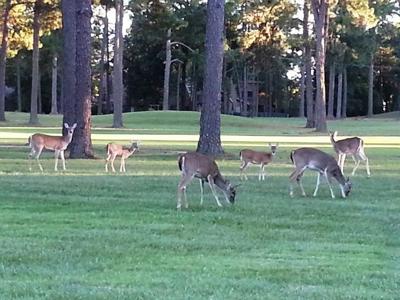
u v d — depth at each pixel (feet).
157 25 185.78
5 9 177.47
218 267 30.37
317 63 159.94
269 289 26.68
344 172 69.62
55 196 50.03
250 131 162.30
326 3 158.92
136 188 54.65
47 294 25.27
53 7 170.09
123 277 28.27
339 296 25.76
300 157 52.85
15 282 27.14
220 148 84.17
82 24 82.43
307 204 48.62
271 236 37.78
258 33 180.14
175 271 29.50
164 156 85.46
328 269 30.30
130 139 120.47
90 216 42.60
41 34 186.70
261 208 46.52
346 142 67.82
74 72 90.48
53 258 31.53
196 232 38.34
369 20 168.04
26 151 90.74
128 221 41.19
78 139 83.10
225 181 47.57
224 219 42.37
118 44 169.89
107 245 34.47
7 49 193.57
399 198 52.26
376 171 71.10
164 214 43.70
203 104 83.87
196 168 46.24
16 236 36.35
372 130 168.25
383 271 30.17
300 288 26.94
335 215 44.55
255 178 63.21
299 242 36.37
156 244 34.91
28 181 57.98
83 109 83.15
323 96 159.84
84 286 26.63
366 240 37.22
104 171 67.67
